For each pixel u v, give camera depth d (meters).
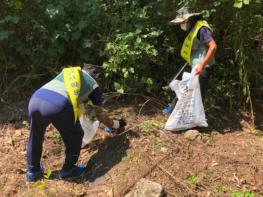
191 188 2.76
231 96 3.64
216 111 3.62
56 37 3.49
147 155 2.96
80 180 2.87
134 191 2.65
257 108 3.72
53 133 3.25
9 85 3.68
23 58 3.76
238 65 3.66
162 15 3.64
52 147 3.16
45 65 3.70
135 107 3.53
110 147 3.08
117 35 3.47
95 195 2.72
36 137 2.76
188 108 3.20
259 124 3.54
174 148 3.04
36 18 3.61
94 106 2.89
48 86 2.75
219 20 3.59
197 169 2.89
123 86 3.51
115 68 3.43
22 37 3.68
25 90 3.69
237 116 3.61
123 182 2.77
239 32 3.51
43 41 3.69
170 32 3.70
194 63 3.21
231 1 3.41
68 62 3.74
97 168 2.93
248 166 2.95
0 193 2.73
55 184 2.79
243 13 3.45
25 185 2.79
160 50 3.69
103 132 3.24
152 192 2.61
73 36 3.54
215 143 3.19
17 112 3.47
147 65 3.60
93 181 2.84
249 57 3.65
